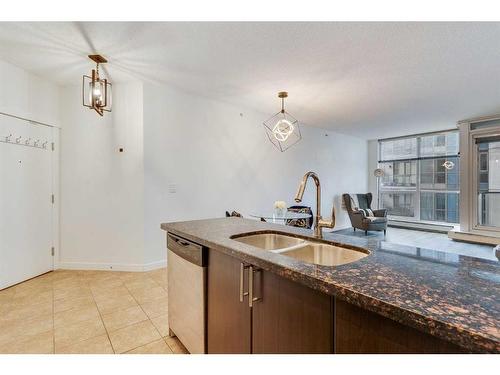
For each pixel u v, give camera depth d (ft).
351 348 2.53
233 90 12.17
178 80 11.05
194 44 8.16
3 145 9.46
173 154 12.14
